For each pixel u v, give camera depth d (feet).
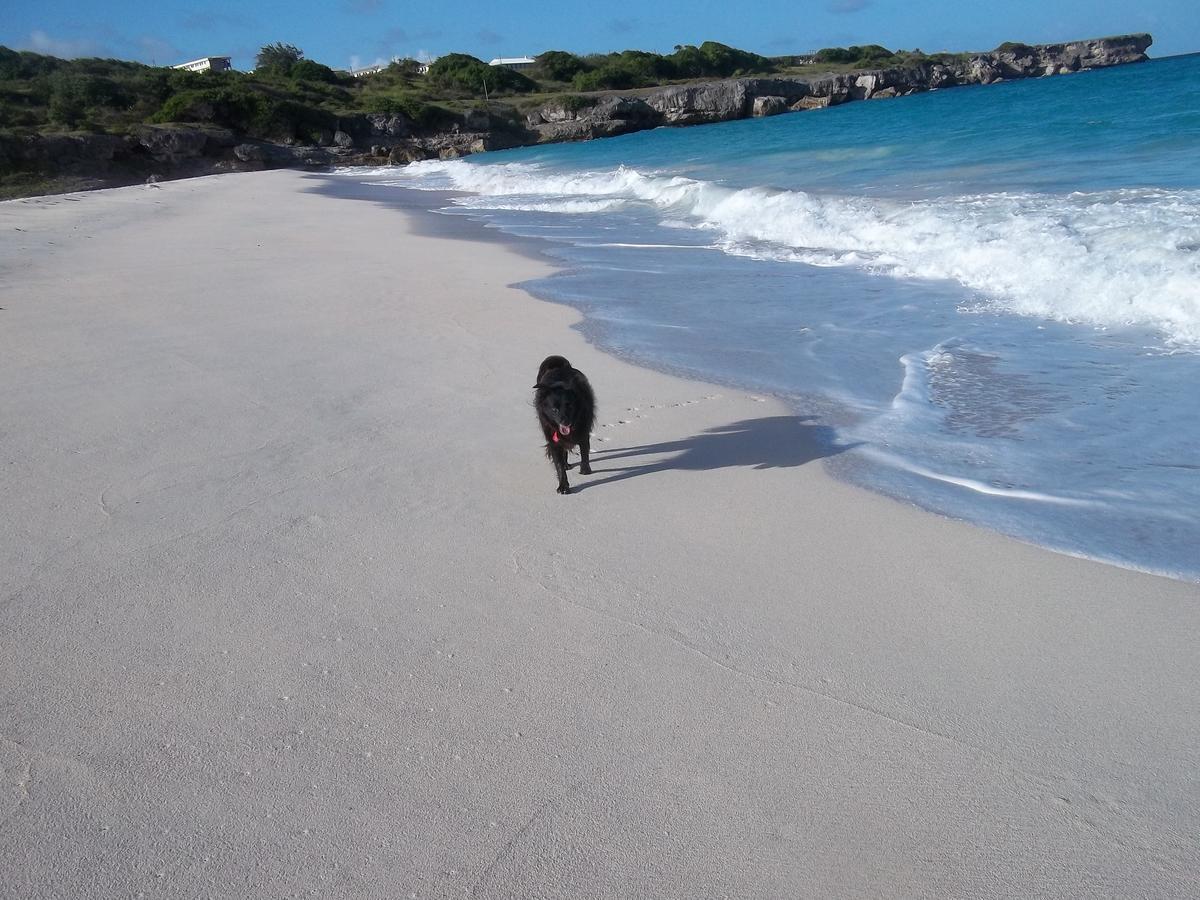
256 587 14.06
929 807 9.27
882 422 20.57
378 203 85.61
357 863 8.78
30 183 157.28
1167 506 15.62
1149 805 9.12
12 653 12.39
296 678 11.78
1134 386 21.15
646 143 160.66
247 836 9.14
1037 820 9.03
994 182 52.21
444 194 98.07
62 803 9.61
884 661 11.76
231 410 22.22
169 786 9.86
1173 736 10.05
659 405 22.58
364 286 37.58
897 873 8.49
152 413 22.04
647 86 306.14
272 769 10.11
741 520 16.15
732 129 176.65
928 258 35.88
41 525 16.20
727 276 37.24
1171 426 18.80
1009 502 16.26
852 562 14.42
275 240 54.08
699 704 11.06
